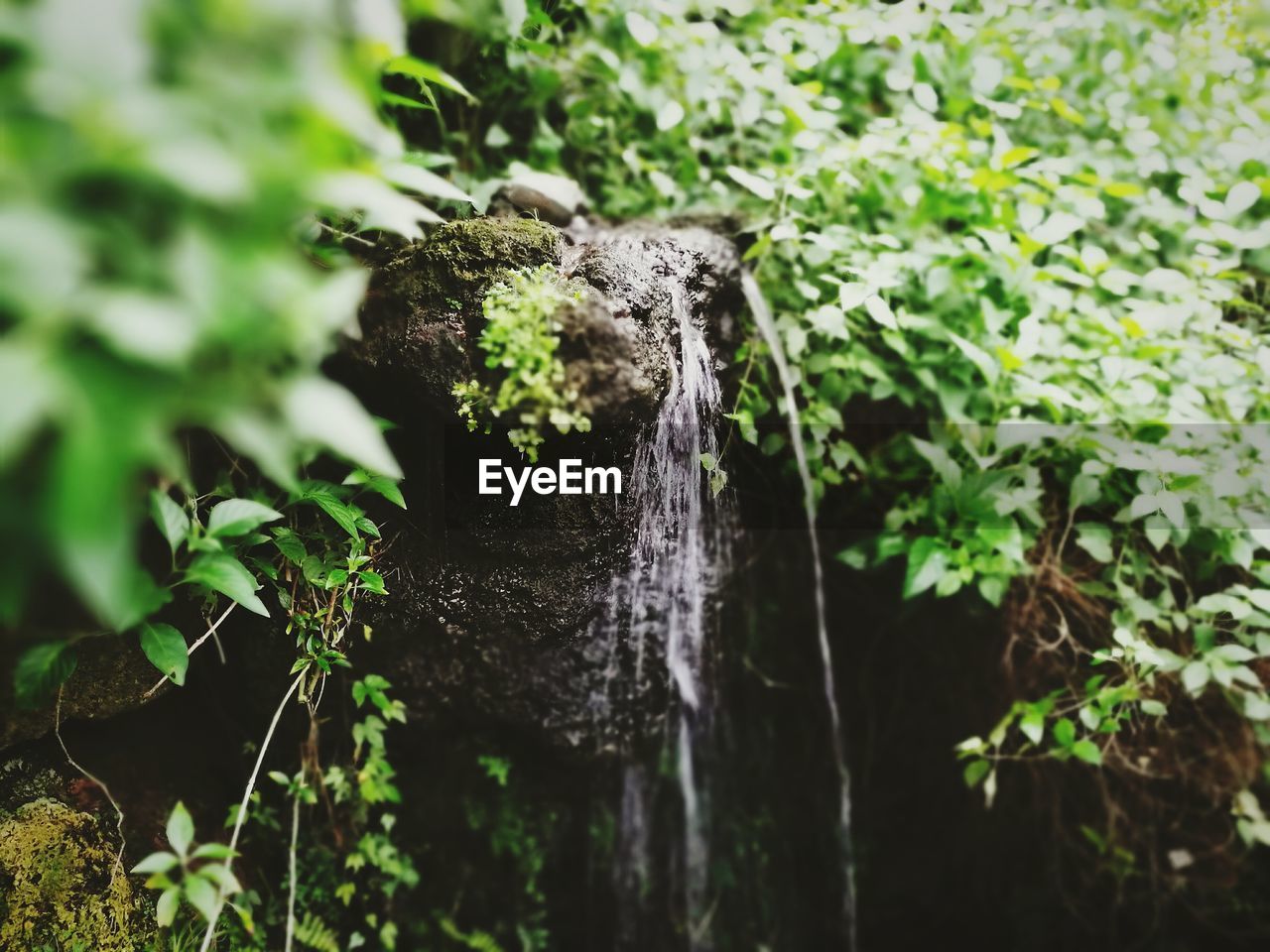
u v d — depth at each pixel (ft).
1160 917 12.46
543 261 7.30
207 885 5.72
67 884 7.60
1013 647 12.08
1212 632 9.50
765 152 11.54
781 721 13.39
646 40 9.64
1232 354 10.40
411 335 7.23
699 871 12.99
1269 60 11.15
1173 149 11.27
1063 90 11.89
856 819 14.21
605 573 8.46
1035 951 13.34
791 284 10.85
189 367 2.95
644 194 11.37
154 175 2.74
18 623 5.69
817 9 10.27
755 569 11.89
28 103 2.67
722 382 9.78
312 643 7.86
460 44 9.33
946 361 10.55
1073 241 11.53
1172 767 11.26
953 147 10.05
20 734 7.32
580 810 11.62
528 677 9.08
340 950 10.21
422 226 7.98
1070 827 12.64
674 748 11.71
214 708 9.24
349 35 3.48
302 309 3.08
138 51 2.77
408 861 10.53
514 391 6.67
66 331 2.67
